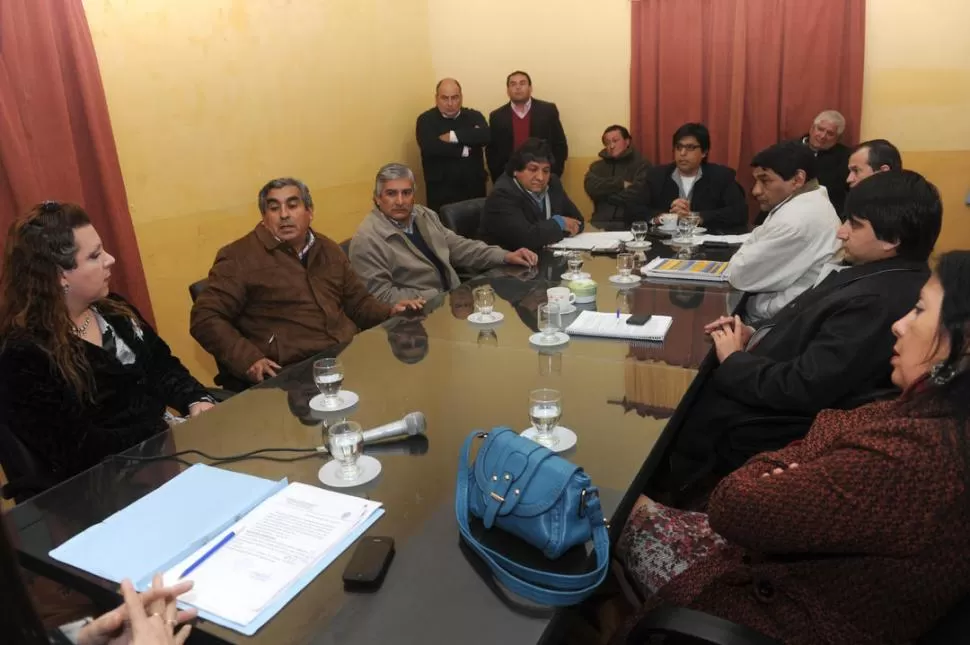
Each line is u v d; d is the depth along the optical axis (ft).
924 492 2.85
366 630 2.83
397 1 16.03
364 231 9.30
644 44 15.17
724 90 14.71
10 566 1.57
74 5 9.26
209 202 11.81
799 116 14.26
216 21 11.59
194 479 4.10
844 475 2.99
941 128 13.61
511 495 3.30
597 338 6.37
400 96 16.44
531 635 2.77
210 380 12.14
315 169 14.02
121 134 10.34
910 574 2.98
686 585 3.84
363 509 3.65
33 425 4.94
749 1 13.99
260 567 3.21
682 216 10.97
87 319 5.80
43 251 5.14
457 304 7.76
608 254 9.82
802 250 7.43
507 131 16.20
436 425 4.67
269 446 4.55
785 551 3.26
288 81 13.14
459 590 3.04
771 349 6.00
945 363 2.95
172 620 2.88
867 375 5.32
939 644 3.02
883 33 13.56
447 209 11.22
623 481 3.85
